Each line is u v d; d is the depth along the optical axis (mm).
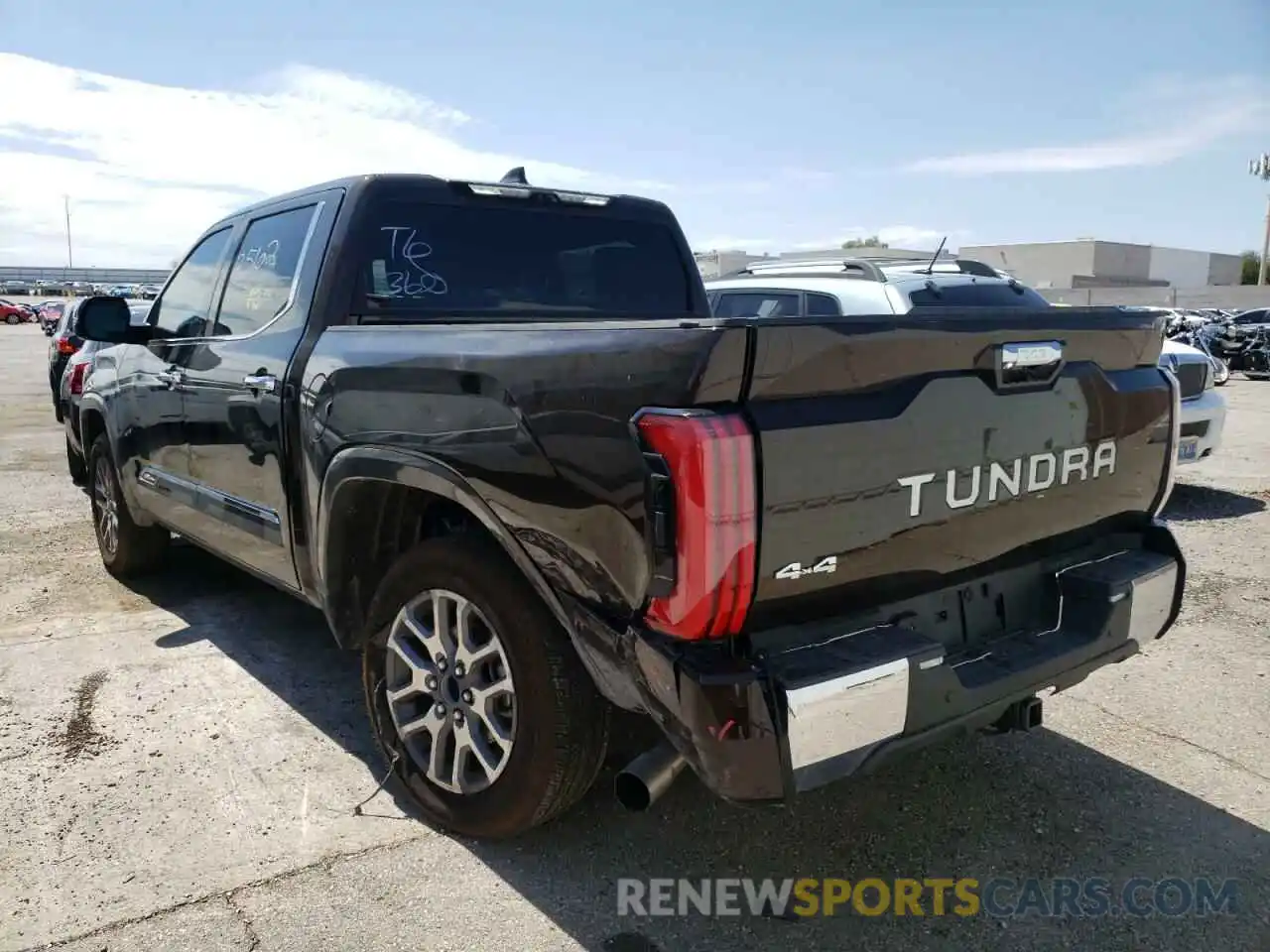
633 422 2229
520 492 2553
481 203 4031
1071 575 2971
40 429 12445
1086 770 3545
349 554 3377
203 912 2676
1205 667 4523
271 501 3713
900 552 2467
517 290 4098
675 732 2260
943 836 3113
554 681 2676
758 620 2277
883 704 2311
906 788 3404
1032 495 2787
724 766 2178
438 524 3314
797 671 2227
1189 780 3471
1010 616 2916
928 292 7070
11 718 3850
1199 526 7375
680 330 2193
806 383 2236
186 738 3705
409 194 3816
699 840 3066
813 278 7574
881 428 2357
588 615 2424
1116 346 3037
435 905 2727
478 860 2945
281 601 5352
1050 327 2760
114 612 5145
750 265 8602
